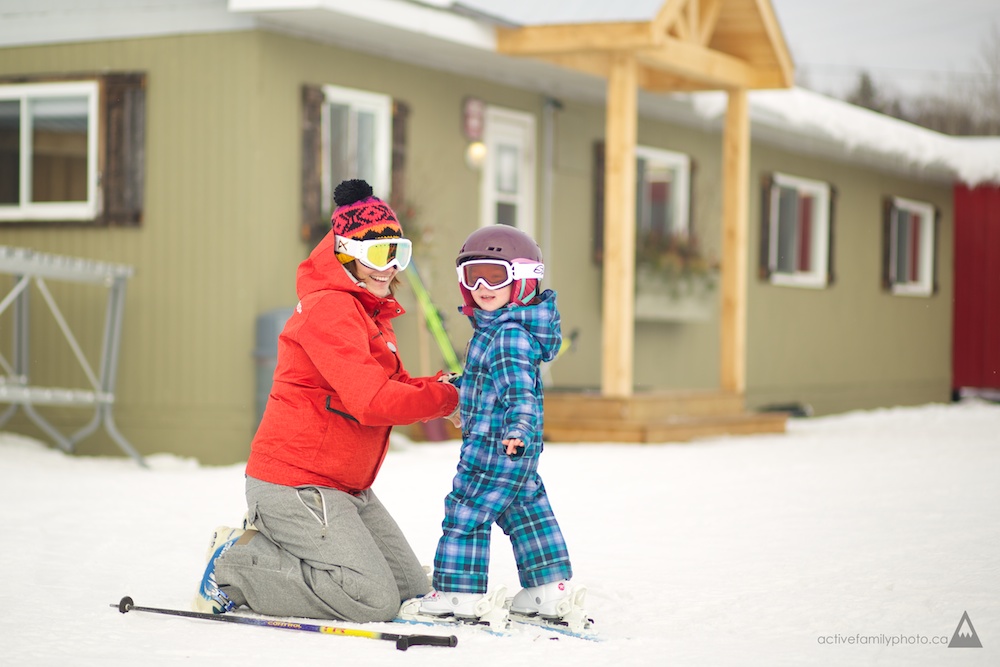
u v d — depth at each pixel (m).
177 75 14.35
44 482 10.56
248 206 13.99
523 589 5.54
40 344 15.08
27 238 15.05
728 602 5.92
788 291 23.50
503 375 5.32
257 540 5.77
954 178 28.66
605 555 7.20
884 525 8.06
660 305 19.88
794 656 4.89
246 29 14.02
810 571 6.61
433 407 5.66
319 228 14.69
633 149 14.86
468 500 5.45
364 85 15.34
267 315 13.74
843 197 25.33
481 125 17.08
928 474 10.88
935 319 29.19
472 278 5.46
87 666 4.69
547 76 17.86
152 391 14.41
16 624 5.45
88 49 14.77
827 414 24.88
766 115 21.25
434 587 5.53
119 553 7.32
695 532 8.01
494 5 14.74
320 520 5.61
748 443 14.76
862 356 26.09
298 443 5.73
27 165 15.05
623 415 14.73
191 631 5.37
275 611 5.67
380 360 5.91
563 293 18.66
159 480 11.02
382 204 5.94
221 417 14.09
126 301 14.56
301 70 14.54
